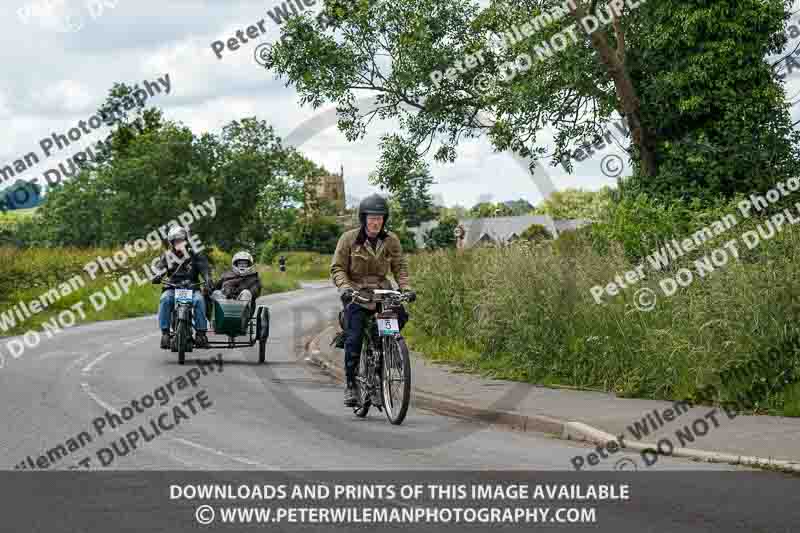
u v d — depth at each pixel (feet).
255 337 57.98
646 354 40.29
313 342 71.10
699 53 74.59
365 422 35.58
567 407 36.73
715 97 74.23
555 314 45.73
